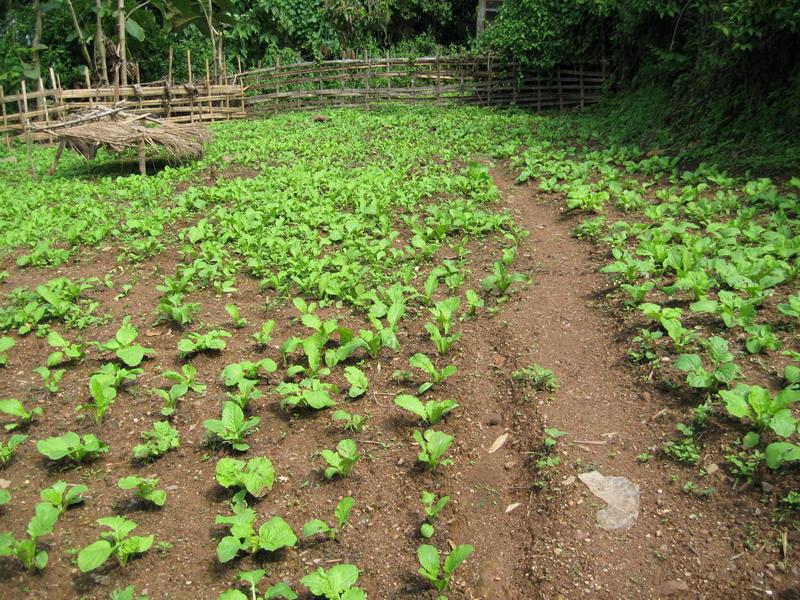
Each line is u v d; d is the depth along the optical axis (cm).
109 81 1580
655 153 966
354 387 442
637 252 572
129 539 321
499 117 1353
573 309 533
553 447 384
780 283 520
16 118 1346
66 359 496
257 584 313
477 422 422
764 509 324
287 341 478
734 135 930
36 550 326
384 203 802
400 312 515
